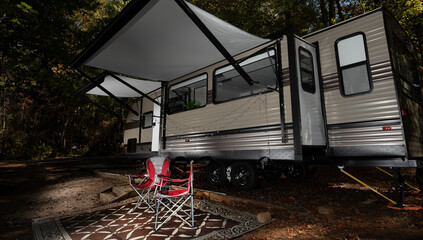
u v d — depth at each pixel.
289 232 2.90
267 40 4.71
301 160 4.03
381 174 6.51
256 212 3.73
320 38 4.71
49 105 18.05
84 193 5.79
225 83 6.05
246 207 4.00
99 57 5.27
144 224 3.24
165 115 7.19
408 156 3.48
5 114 18.30
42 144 19.12
